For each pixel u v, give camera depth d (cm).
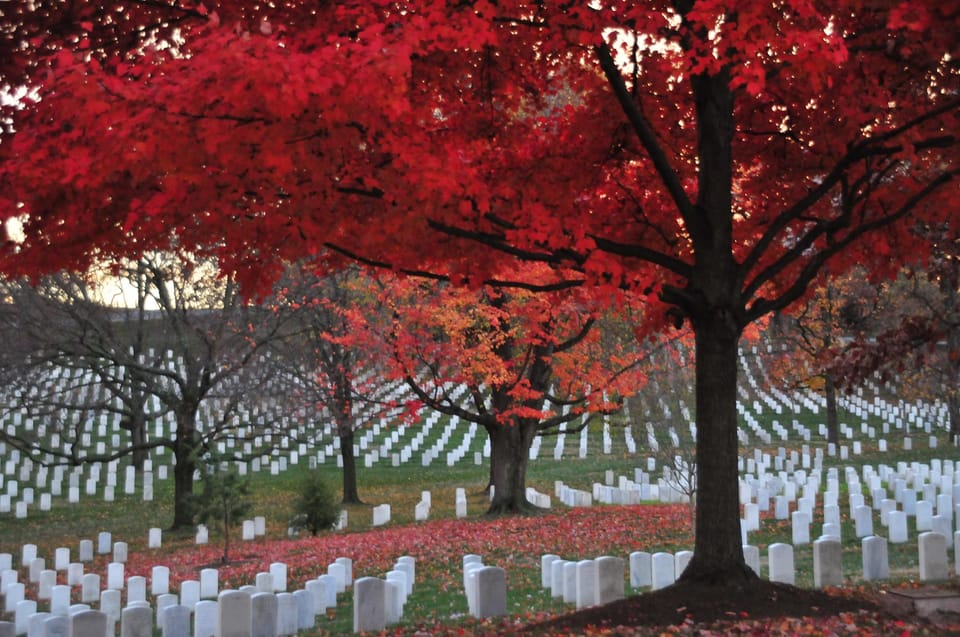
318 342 3095
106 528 2969
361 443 4559
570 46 1016
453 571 1767
